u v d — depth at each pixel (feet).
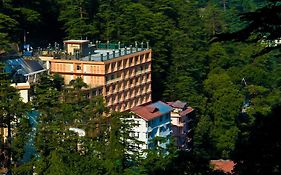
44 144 241.96
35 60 361.10
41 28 449.06
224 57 486.79
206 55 485.56
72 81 324.80
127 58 381.60
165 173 107.86
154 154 166.09
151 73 422.82
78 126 269.03
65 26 447.42
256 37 75.20
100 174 216.95
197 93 439.22
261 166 81.71
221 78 447.01
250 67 477.36
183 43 456.45
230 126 395.96
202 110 413.39
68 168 215.10
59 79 333.83
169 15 497.87
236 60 493.36
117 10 448.65
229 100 408.05
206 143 369.71
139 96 397.19
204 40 489.67
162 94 434.71
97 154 234.38
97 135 270.05
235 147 84.94
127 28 433.89
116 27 435.12
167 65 447.01
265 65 485.56
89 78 362.33
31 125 260.83
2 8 397.39
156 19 444.14
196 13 524.52
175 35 457.68
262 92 443.32
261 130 82.38
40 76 324.80
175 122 382.63
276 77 481.05
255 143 82.33
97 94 353.10
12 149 247.70
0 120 252.42
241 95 418.92
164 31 450.30
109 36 436.76
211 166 106.01
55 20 456.45
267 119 82.58
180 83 433.07
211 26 540.93
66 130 244.42
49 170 219.20
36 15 414.41
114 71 369.91
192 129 383.45
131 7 440.04
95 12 450.71
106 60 362.33
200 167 103.19
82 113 277.44
